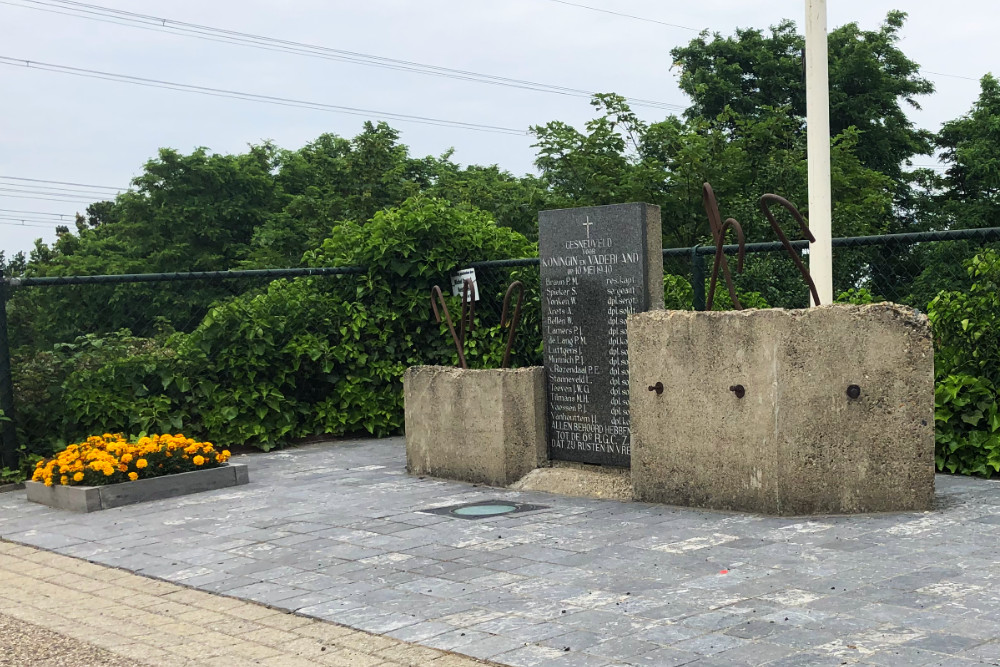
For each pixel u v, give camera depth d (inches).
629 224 296.4
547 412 321.1
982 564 190.2
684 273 556.7
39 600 213.0
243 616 190.9
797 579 187.2
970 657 140.5
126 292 1016.9
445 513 274.1
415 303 474.9
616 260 300.0
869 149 1138.7
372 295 477.7
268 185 1494.8
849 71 1151.0
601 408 306.0
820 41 310.3
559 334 316.8
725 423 255.9
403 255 467.8
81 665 165.6
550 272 317.7
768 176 851.4
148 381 419.2
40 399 384.8
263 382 440.8
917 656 142.2
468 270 464.8
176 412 420.5
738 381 252.7
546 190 992.9
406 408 348.8
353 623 179.8
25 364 388.2
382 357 478.3
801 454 243.8
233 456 421.1
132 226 1428.4
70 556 253.1
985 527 221.6
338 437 471.2
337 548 239.1
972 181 1150.3
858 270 421.4
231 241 1438.2
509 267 475.5
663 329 268.5
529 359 473.1
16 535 281.9
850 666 140.0
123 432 401.4
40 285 380.2
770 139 958.4
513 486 312.0
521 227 947.3
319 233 1252.5
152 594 212.1
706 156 886.4
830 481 243.4
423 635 169.8
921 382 241.8
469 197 1068.5
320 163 1526.8
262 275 440.5
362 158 1312.7
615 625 166.7
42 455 383.2
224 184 1438.2
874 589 177.2
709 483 260.2
